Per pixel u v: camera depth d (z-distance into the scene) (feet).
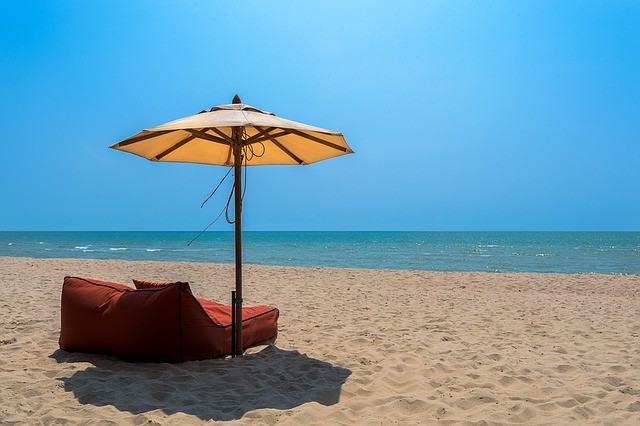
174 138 16.03
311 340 18.70
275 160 18.30
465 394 12.69
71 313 15.78
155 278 43.50
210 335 15.29
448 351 17.13
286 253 122.52
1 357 15.51
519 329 21.39
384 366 15.10
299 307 26.89
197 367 14.43
